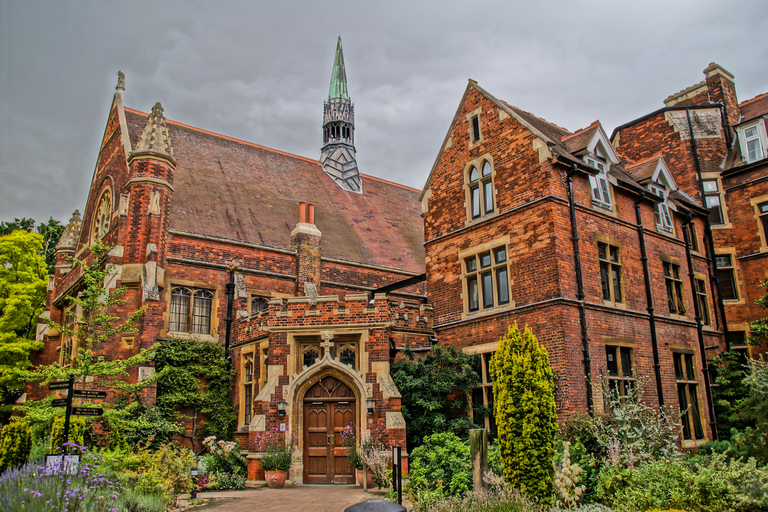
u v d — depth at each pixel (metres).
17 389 26.39
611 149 18.52
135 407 17.70
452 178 19.70
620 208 18.31
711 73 24.61
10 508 8.73
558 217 16.16
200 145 29.92
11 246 27.70
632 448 13.20
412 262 30.78
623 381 16.44
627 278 17.72
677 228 20.73
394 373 16.56
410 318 18.86
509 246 17.17
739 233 22.28
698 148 23.34
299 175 33.47
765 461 12.58
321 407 16.39
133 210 21.48
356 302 16.59
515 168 17.39
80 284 22.34
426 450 14.35
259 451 15.77
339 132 38.22
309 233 25.66
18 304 26.47
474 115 19.22
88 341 16.62
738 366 19.89
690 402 18.75
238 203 27.38
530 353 12.63
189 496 13.05
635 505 10.85
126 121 26.75
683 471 11.09
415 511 11.39
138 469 13.16
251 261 24.30
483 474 11.30
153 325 20.06
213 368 20.77
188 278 22.45
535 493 11.69
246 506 12.36
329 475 15.85
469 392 16.84
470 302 18.39
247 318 20.58
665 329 18.50
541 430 12.05
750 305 21.61
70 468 10.97
